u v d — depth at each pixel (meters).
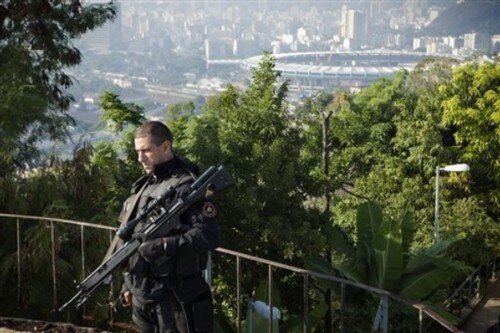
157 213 3.71
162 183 3.78
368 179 28.66
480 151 28.22
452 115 28.36
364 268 14.79
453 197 27.94
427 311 4.29
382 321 4.61
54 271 6.40
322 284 14.44
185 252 3.69
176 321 3.78
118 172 14.81
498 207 28.42
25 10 14.05
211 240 3.64
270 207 18.69
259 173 18.69
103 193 11.05
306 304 5.06
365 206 15.53
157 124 3.80
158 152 3.78
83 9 15.72
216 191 3.69
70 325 5.73
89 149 10.95
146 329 3.94
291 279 18.64
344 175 32.97
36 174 10.37
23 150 11.58
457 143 28.83
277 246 18.33
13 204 9.60
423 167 28.41
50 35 14.79
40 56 14.76
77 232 9.33
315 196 20.03
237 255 5.38
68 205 10.10
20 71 13.35
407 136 29.11
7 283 8.66
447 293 21.39
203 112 24.27
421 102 29.67
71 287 8.59
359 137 33.94
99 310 7.14
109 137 17.48
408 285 13.78
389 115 35.34
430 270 13.85
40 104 11.35
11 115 11.06
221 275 18.08
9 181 9.69
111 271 3.82
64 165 10.59
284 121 20.52
